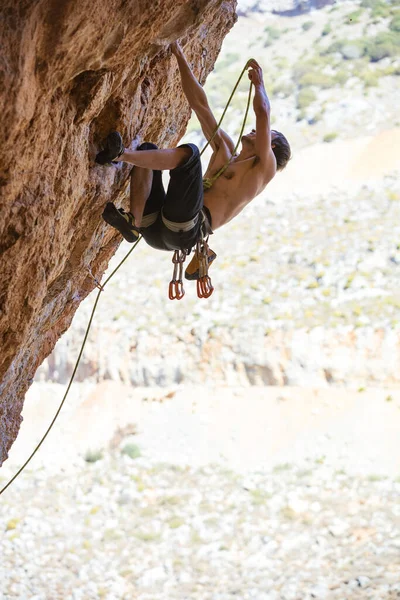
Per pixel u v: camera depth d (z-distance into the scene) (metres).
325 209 52.69
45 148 3.82
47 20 3.29
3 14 3.11
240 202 4.99
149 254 50.88
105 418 35.72
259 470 30.66
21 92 3.28
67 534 27.06
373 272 41.59
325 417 32.94
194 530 26.67
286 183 58.44
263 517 27.14
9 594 22.88
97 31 3.58
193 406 35.28
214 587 23.00
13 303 4.26
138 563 24.81
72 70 3.68
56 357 39.59
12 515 28.72
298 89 72.31
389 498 27.42
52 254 4.45
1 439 6.61
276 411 34.00
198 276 4.89
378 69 71.69
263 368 35.69
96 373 38.47
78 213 4.83
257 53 82.56
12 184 3.66
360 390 33.84
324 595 21.75
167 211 4.48
